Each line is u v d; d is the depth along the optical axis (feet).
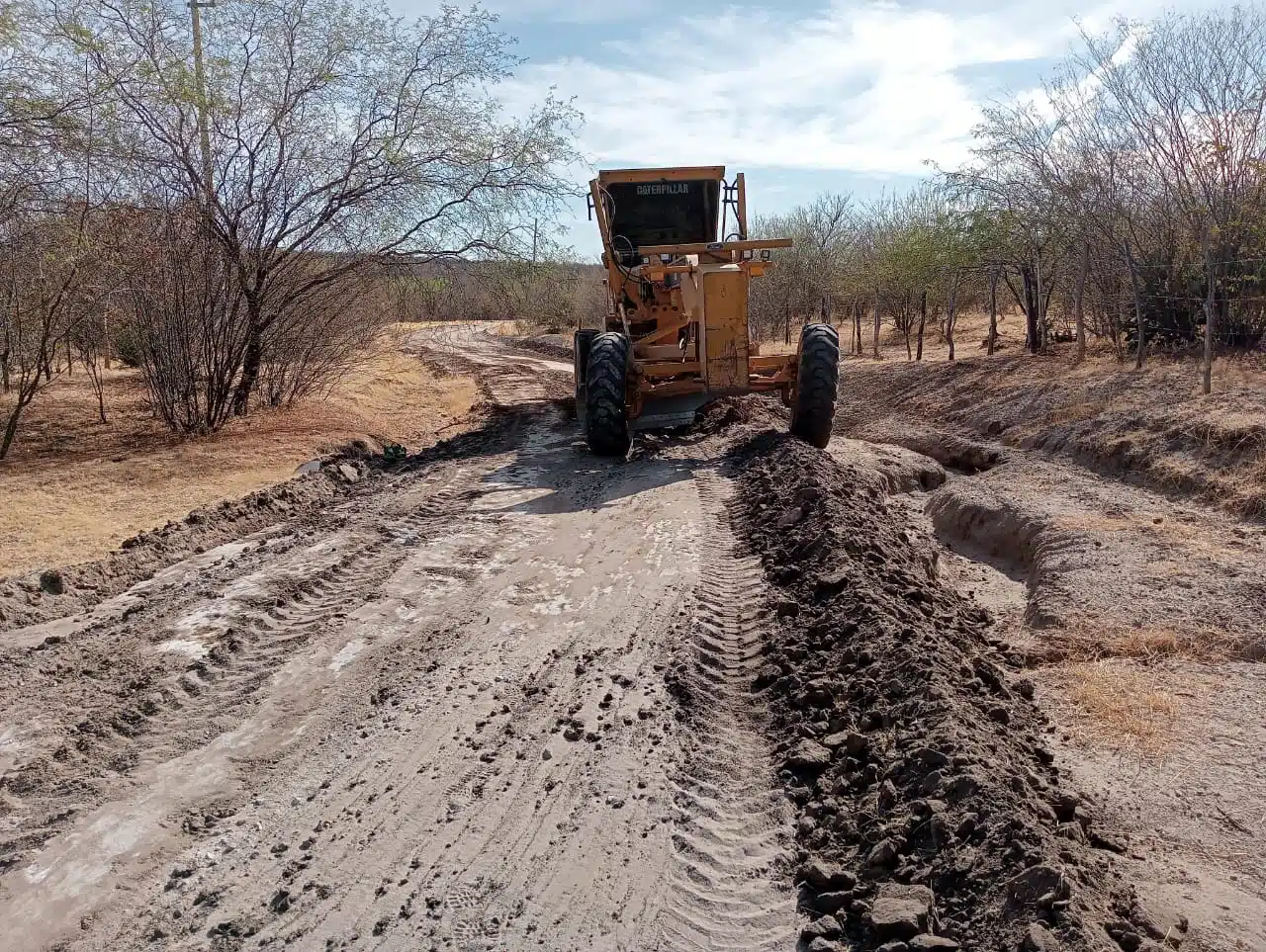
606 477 30.73
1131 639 18.67
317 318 48.01
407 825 11.66
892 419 52.60
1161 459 32.04
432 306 67.62
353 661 16.61
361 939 9.68
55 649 17.65
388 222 44.29
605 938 9.59
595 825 11.48
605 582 20.11
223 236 40.34
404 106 43.45
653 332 35.42
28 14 32.99
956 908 9.30
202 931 9.96
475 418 51.26
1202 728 15.08
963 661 15.64
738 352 31.89
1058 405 42.34
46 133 33.71
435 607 19.16
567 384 66.59
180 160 39.34
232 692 15.56
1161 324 48.01
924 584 20.20
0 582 20.58
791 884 10.27
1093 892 9.47
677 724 13.80
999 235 53.16
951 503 32.55
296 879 10.74
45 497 29.73
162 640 17.78
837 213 91.56
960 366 58.03
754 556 21.16
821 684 14.05
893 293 74.28
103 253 36.50
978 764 11.09
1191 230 45.06
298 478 31.99
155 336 39.58
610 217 37.06
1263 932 9.87
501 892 10.34
